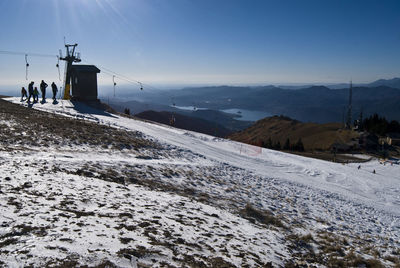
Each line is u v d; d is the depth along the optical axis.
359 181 34.94
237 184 19.16
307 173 33.44
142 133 29.08
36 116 24.03
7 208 6.09
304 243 10.46
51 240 5.03
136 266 4.93
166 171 16.53
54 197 7.64
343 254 10.03
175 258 5.78
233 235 8.73
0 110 23.27
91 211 7.29
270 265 7.11
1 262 4.05
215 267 5.96
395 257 10.91
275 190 20.23
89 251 4.94
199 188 15.29
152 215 8.25
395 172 52.34
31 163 10.91
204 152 29.25
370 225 16.47
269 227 11.48
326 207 18.62
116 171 13.38
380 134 121.62
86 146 17.70
